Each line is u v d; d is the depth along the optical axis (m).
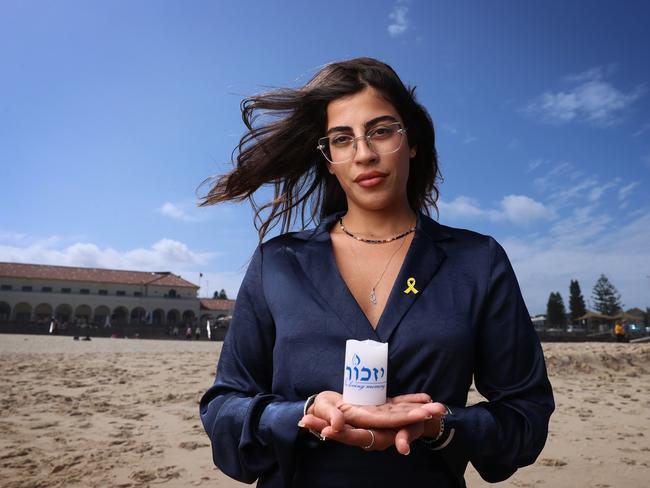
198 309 84.62
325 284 1.27
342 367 1.17
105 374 11.56
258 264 1.43
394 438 0.99
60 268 80.88
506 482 3.99
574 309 100.69
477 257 1.29
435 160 1.71
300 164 1.70
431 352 1.15
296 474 1.18
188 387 9.45
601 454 4.78
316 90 1.41
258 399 1.20
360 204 1.39
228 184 1.78
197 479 4.01
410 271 1.25
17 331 50.94
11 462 4.46
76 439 5.33
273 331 1.38
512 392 1.25
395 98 1.39
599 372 12.50
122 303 79.88
